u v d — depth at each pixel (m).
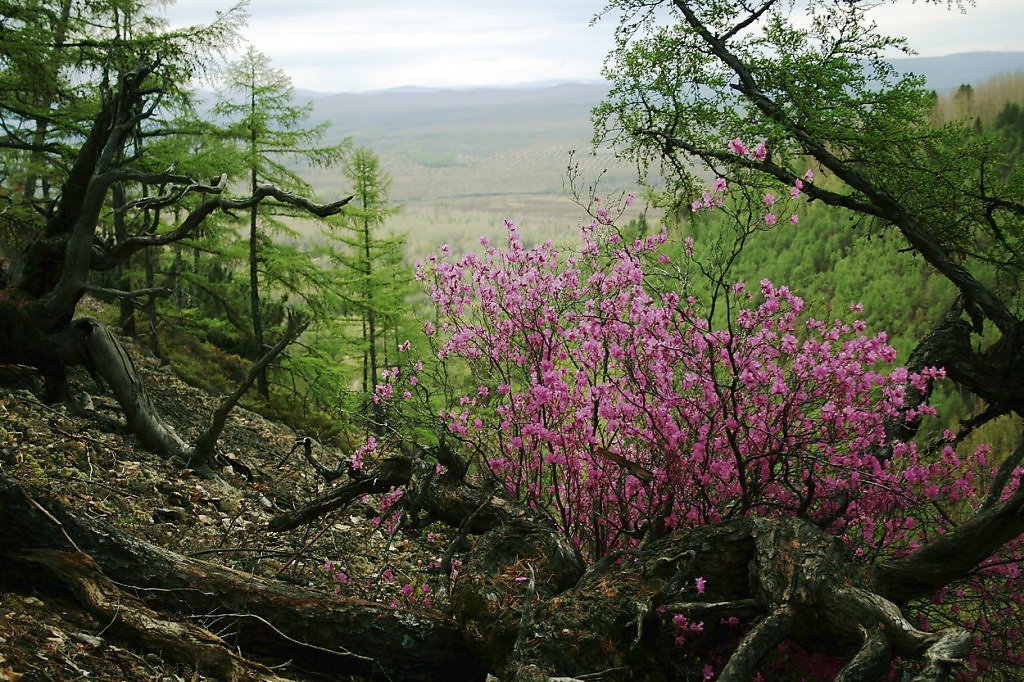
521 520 5.28
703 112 10.49
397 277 21.84
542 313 5.88
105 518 6.41
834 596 3.90
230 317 20.31
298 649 4.57
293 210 20.16
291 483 11.36
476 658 4.75
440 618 4.73
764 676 4.37
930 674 3.29
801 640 4.08
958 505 5.66
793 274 34.81
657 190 9.61
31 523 4.17
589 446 5.38
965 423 8.73
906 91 10.44
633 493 5.56
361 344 21.84
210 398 16.47
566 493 5.70
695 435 5.36
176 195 8.54
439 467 5.86
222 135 17.55
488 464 5.73
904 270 34.34
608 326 5.46
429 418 5.91
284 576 5.91
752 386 5.27
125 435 9.35
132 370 9.09
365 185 22.84
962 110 53.56
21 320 8.23
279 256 20.14
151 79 13.96
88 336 8.66
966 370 8.71
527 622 4.18
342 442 17.42
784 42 10.87
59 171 14.25
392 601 5.89
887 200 10.45
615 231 6.02
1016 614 5.08
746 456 5.36
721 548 4.50
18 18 12.80
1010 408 8.69
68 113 13.71
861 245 35.97
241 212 19.58
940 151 10.62
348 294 20.88
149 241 8.54
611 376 5.50
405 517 6.01
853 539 5.41
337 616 4.57
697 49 10.95
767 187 9.06
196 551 5.92
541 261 6.04
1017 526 4.08
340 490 6.29
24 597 4.05
